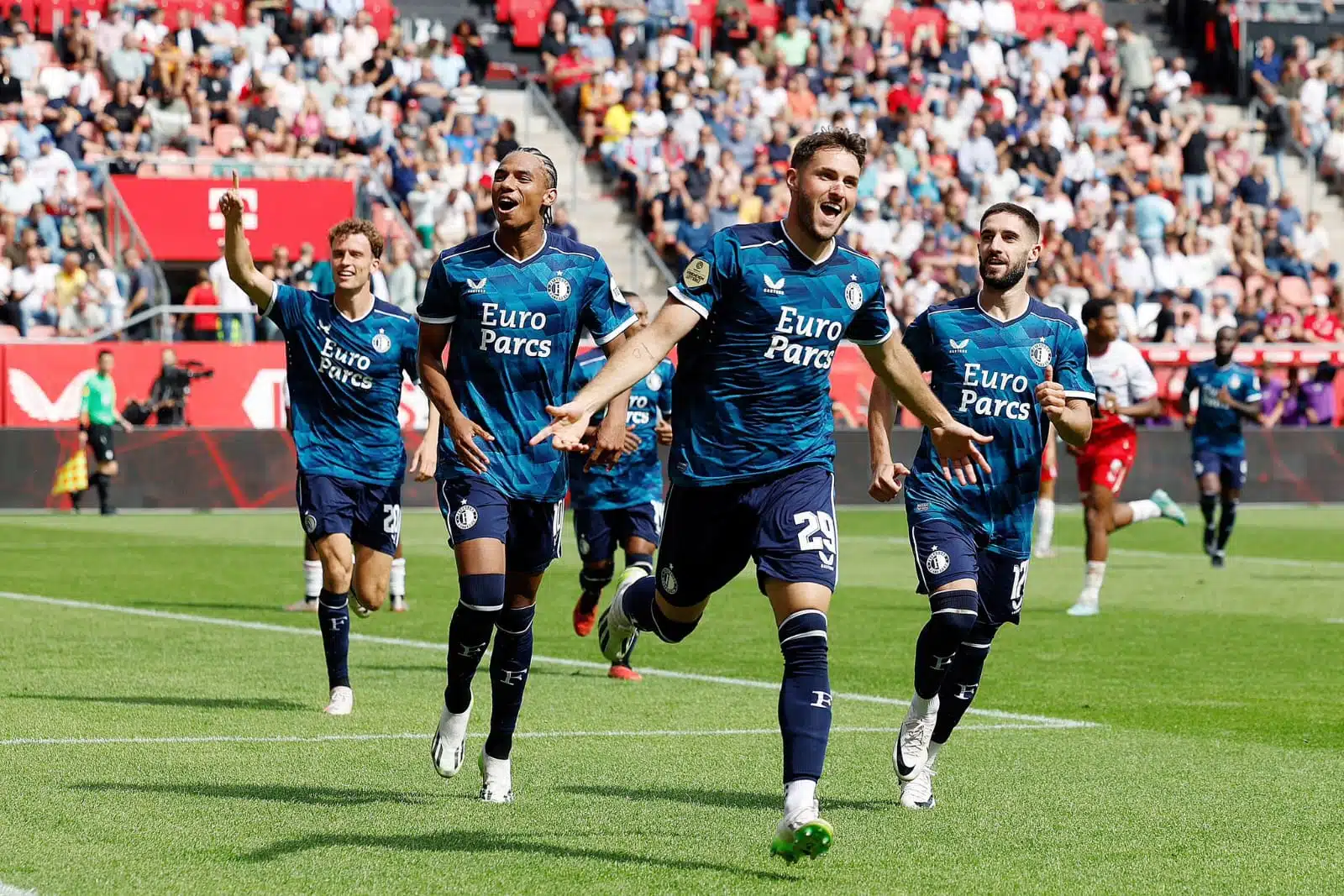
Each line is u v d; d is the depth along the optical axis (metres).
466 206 34.94
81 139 33.94
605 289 8.26
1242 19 46.25
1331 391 35.66
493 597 7.94
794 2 42.88
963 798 8.43
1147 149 42.69
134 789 8.20
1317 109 45.16
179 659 13.00
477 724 10.38
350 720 10.41
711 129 37.84
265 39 36.88
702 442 7.33
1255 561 23.69
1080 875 6.83
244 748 9.38
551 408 6.68
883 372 7.55
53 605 16.55
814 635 6.97
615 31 40.75
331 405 10.89
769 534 7.17
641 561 13.61
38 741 9.44
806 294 7.19
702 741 9.88
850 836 7.54
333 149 35.41
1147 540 27.56
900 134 39.59
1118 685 12.43
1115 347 16.89
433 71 38.12
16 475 29.72
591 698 11.54
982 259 8.60
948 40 42.50
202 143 34.59
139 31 36.81
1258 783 8.84
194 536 25.38
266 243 32.69
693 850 7.15
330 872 6.66
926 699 8.16
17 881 6.45
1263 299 39.16
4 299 31.44
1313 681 12.66
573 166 38.25
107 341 30.78
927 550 8.28
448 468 8.21
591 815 7.82
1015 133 41.38
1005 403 8.48
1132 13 47.72
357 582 11.16
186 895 6.29
